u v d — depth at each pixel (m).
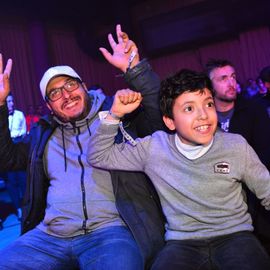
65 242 1.63
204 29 9.47
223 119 2.25
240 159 1.36
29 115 6.55
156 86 1.72
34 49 8.73
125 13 9.29
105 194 1.67
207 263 1.30
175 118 1.40
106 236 1.55
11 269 1.51
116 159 1.53
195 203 1.39
